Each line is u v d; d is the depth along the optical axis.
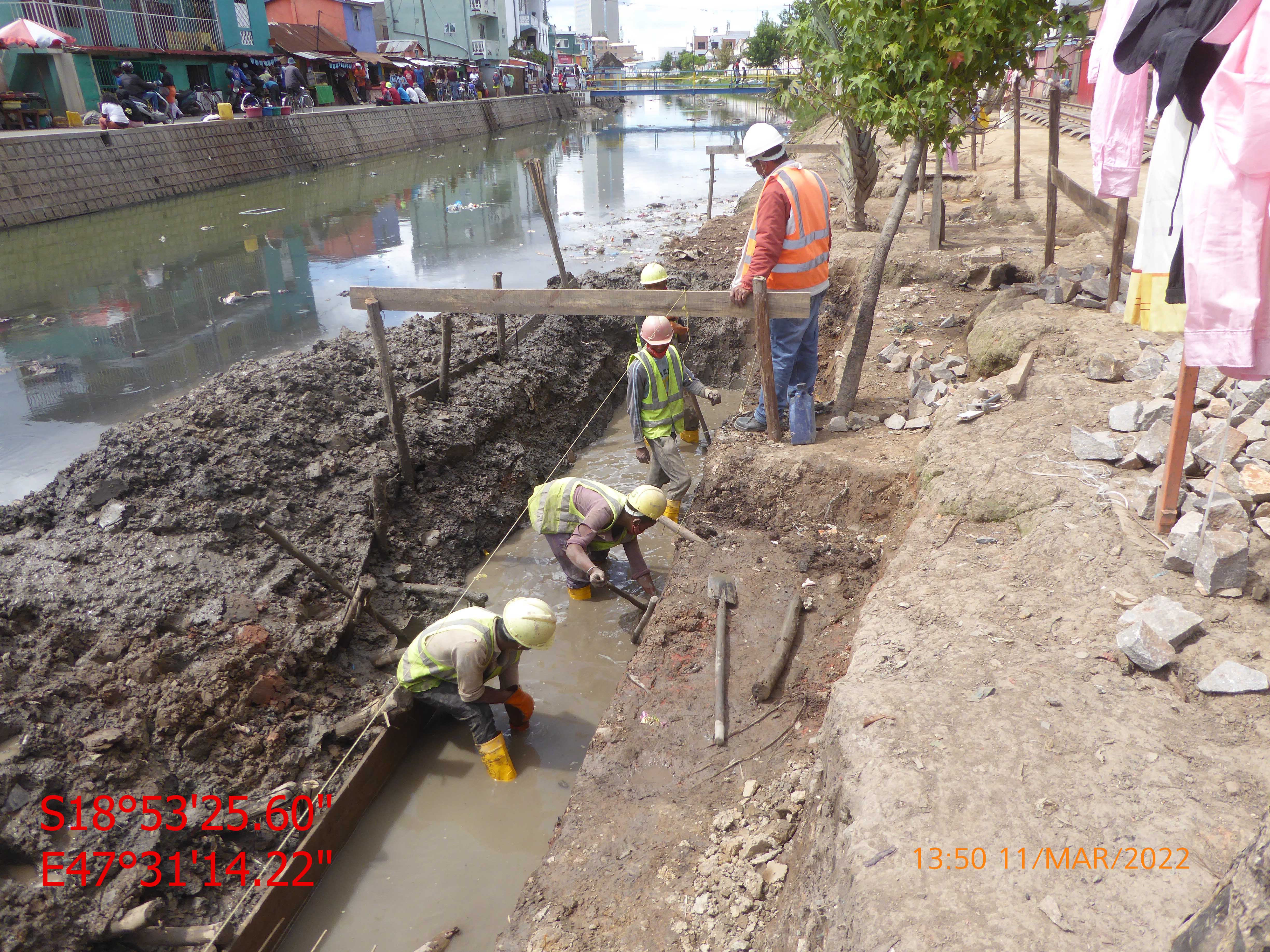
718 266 10.95
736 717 3.85
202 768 3.76
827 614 4.44
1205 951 1.71
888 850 2.22
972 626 3.17
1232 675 2.62
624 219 17.36
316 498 5.59
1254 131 2.27
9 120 18.53
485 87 49.91
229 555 4.90
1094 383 5.04
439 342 7.84
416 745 4.49
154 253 14.06
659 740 3.79
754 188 19.14
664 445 6.00
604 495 5.08
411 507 6.00
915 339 7.46
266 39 28.81
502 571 5.98
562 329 8.71
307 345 9.35
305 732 4.18
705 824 3.36
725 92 62.78
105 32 22.02
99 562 4.54
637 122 52.38
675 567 4.95
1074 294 6.51
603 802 3.54
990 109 7.82
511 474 6.80
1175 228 2.87
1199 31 2.46
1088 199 6.34
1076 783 2.37
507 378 7.47
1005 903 2.05
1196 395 4.34
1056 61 5.56
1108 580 3.26
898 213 5.66
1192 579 3.18
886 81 5.73
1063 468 4.14
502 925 3.49
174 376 8.43
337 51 33.69
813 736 3.67
